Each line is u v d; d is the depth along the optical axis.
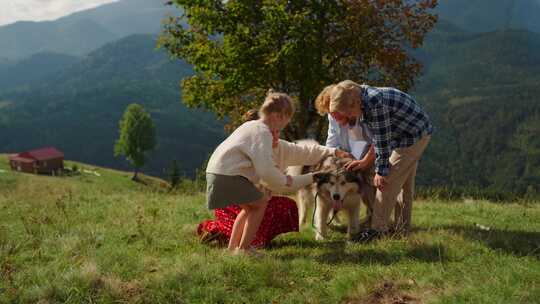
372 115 5.38
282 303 4.02
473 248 5.30
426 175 149.38
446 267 4.64
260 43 22.08
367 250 5.40
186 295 4.17
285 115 5.16
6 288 4.23
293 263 4.90
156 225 6.76
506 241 5.62
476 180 150.12
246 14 22.38
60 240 5.79
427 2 23.72
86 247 5.53
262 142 4.86
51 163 84.50
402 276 4.44
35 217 7.09
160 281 4.35
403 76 23.80
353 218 6.60
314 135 24.36
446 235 5.83
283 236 6.52
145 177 85.69
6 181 44.00
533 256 5.00
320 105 6.30
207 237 5.91
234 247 5.39
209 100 24.22
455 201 11.58
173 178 37.62
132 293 4.19
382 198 5.96
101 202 9.55
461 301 3.78
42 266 4.87
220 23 22.80
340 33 22.72
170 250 5.62
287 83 23.00
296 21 20.83
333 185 6.10
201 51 23.31
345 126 6.29
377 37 23.31
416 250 5.26
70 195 9.45
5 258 5.05
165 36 25.31
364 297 4.11
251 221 5.16
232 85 22.12
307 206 7.25
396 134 5.68
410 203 6.33
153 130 82.62
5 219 7.48
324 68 21.75
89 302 4.00
